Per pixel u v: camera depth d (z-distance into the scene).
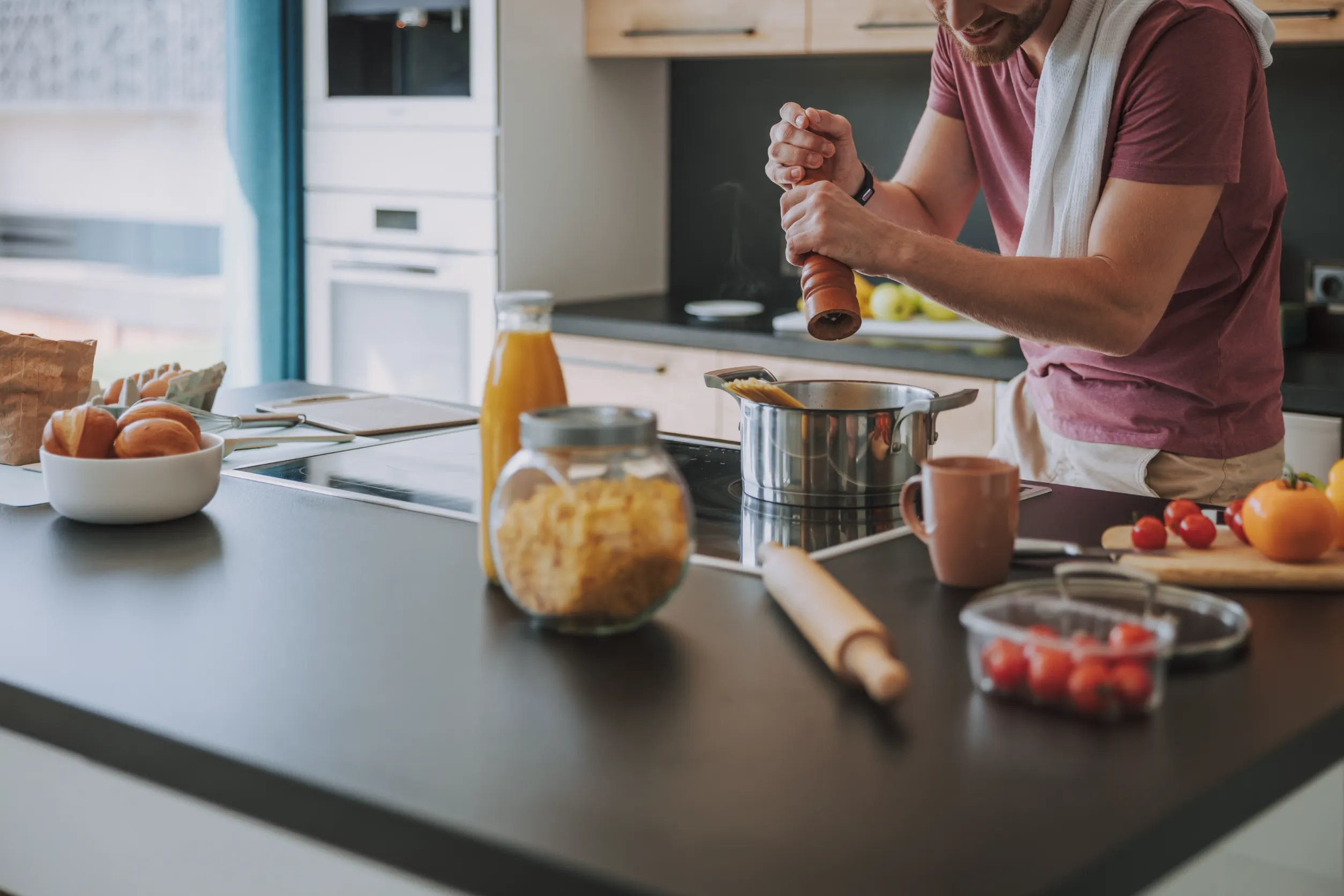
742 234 3.60
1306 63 2.76
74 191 3.74
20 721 0.89
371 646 0.96
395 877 0.76
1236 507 1.19
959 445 2.61
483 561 1.11
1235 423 1.70
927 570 1.15
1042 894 0.62
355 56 3.30
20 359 1.60
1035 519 1.33
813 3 2.97
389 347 3.38
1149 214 1.47
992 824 0.68
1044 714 0.83
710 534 1.28
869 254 1.40
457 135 3.17
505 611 1.04
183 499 1.32
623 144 3.52
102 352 3.81
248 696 0.87
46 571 1.15
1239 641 0.93
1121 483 1.74
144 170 3.74
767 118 3.51
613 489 0.96
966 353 2.58
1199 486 1.70
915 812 0.70
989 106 1.80
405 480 1.52
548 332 1.08
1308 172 2.79
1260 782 0.77
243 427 1.80
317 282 3.47
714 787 0.73
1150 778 0.74
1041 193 1.64
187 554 1.21
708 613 1.04
